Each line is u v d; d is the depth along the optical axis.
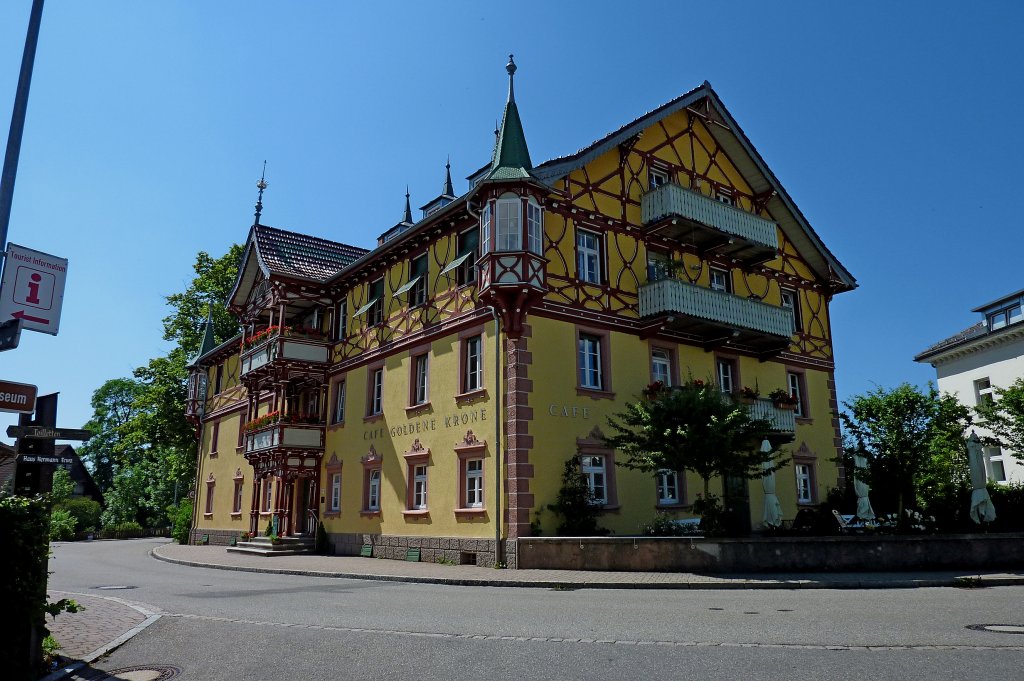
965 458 18.47
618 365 19.98
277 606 11.45
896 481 17.91
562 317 19.03
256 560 21.77
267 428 26.08
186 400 40.78
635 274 21.19
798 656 7.05
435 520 19.61
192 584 15.60
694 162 24.06
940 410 17.97
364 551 22.38
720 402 16.31
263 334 27.48
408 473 20.98
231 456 33.66
